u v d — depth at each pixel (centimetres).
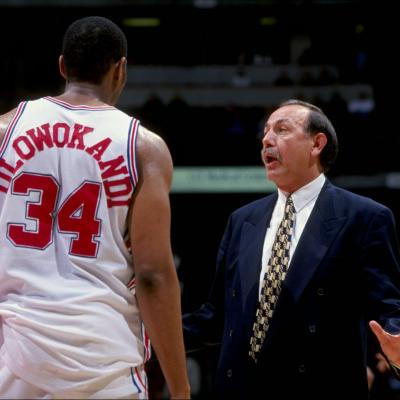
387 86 3794
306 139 1009
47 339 679
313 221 992
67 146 723
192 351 1069
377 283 931
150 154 728
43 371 677
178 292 713
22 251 705
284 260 985
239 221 1074
